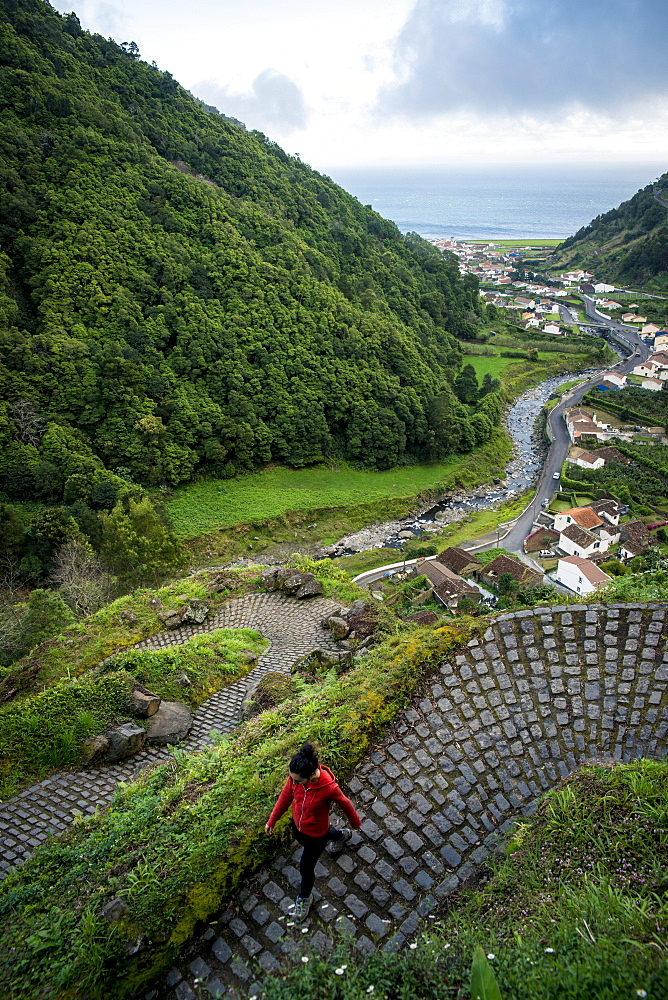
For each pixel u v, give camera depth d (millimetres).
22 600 29719
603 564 38438
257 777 6422
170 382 46906
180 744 10320
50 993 4664
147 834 6293
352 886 5324
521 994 3705
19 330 43781
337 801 4836
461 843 5688
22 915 5727
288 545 44000
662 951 3688
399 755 6668
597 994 3500
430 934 4680
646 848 4832
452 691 7391
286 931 4977
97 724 10500
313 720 7273
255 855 5547
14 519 33031
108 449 42875
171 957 4906
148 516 25422
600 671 7305
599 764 6039
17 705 10844
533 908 4605
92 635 14742
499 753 6586
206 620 15547
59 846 6820
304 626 14719
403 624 13461
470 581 38125
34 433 39750
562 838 5234
